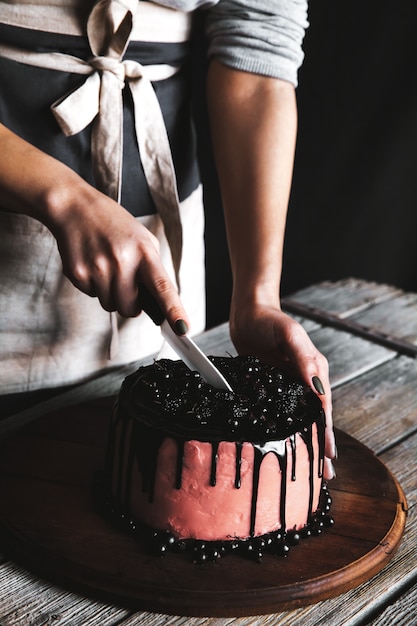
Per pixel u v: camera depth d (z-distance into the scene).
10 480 0.87
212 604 0.75
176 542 0.81
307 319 1.27
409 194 2.18
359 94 2.05
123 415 0.84
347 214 2.17
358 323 1.26
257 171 1.01
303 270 2.21
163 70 1.01
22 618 0.74
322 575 0.78
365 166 2.13
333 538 0.83
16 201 0.84
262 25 1.04
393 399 1.07
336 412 1.04
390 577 0.80
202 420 0.82
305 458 0.83
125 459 0.83
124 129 0.99
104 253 0.81
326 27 1.96
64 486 0.87
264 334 0.92
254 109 1.03
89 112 0.95
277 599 0.76
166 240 1.07
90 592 0.76
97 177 0.98
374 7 1.96
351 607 0.77
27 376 1.04
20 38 0.93
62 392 1.06
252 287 0.96
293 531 0.82
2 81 0.94
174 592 0.75
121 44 0.95
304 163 2.10
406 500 0.90
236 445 0.80
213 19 1.07
